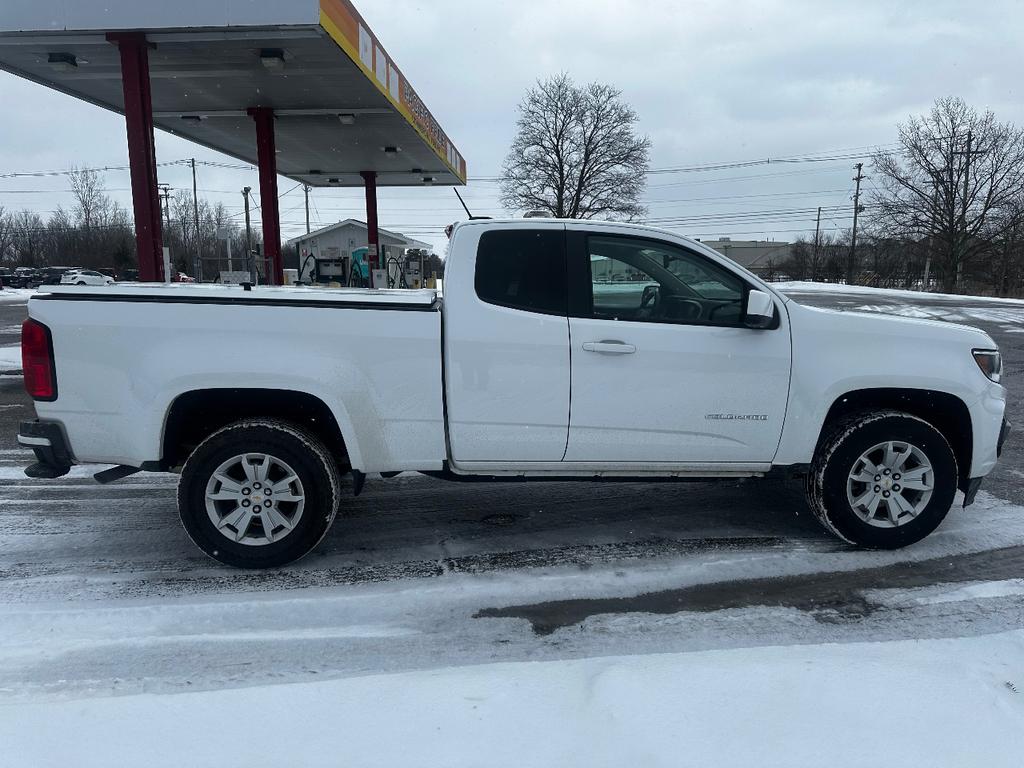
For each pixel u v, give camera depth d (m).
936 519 4.19
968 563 4.05
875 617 3.42
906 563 4.05
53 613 3.44
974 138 48.41
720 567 3.99
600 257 4.07
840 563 4.05
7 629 3.29
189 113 15.69
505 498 5.29
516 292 4.01
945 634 3.24
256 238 74.56
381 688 2.66
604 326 4.00
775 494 5.36
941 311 23.14
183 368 3.77
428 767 2.21
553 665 2.84
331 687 2.67
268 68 11.52
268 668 2.97
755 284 4.14
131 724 2.44
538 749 2.29
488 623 3.38
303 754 2.28
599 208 55.16
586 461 4.12
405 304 3.95
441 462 4.05
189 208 82.69
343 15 10.87
